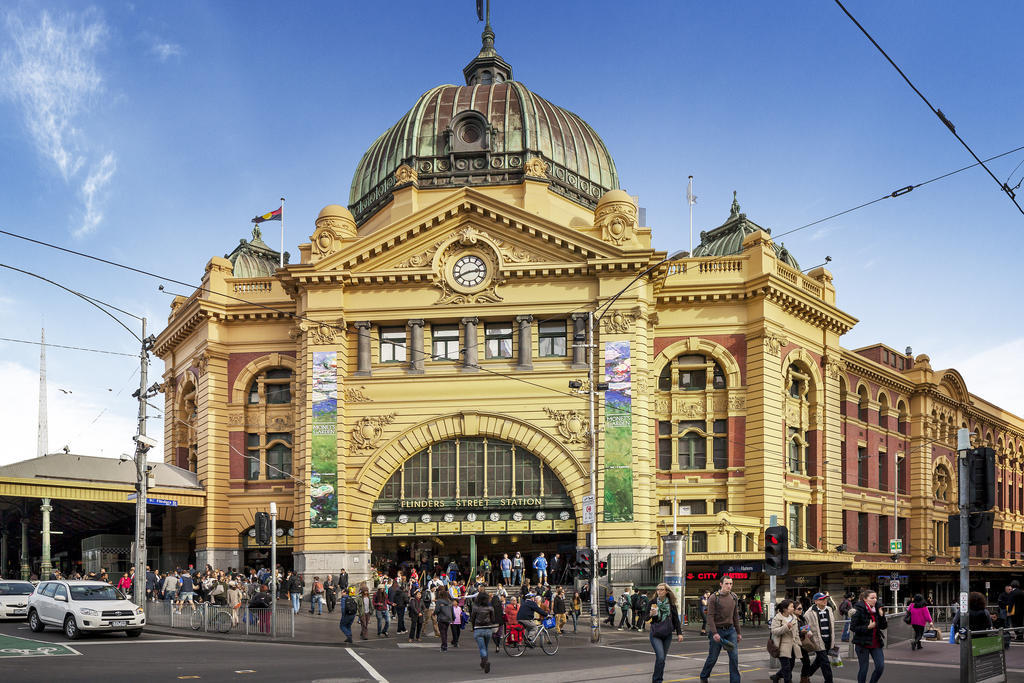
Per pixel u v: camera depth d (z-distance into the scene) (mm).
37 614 35469
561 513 50750
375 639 36750
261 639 36031
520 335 52062
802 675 21438
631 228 52562
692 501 54688
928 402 73875
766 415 53875
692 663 28266
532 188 55594
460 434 51594
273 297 58438
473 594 41594
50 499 52281
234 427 57438
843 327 61406
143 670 25156
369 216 62906
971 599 26922
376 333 53438
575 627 38812
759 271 55062
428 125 61125
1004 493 87500
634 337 50969
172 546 60312
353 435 52031
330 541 50469
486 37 68938
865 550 64625
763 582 50656
